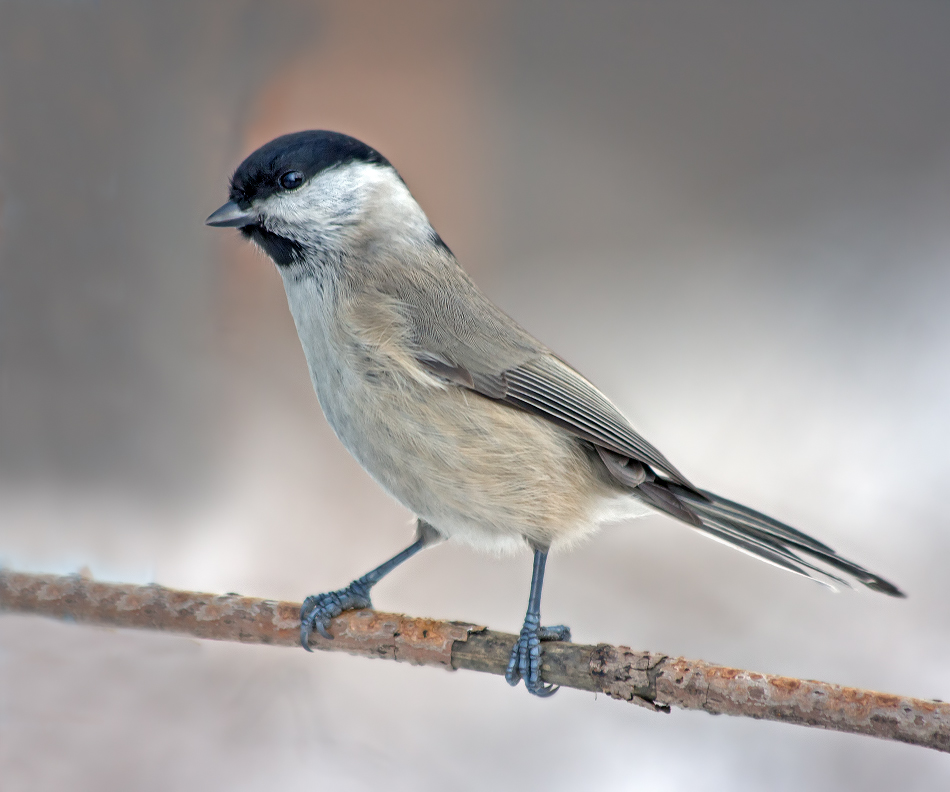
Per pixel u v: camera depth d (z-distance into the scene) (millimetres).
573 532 6098
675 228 11930
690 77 12383
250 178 6121
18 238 8758
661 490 6047
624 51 12203
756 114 12430
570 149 11938
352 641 5445
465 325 6043
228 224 6156
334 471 8961
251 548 8422
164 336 9141
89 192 9031
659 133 12250
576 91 12094
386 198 6320
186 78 9617
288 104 10523
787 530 6102
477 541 6168
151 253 9188
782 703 4602
